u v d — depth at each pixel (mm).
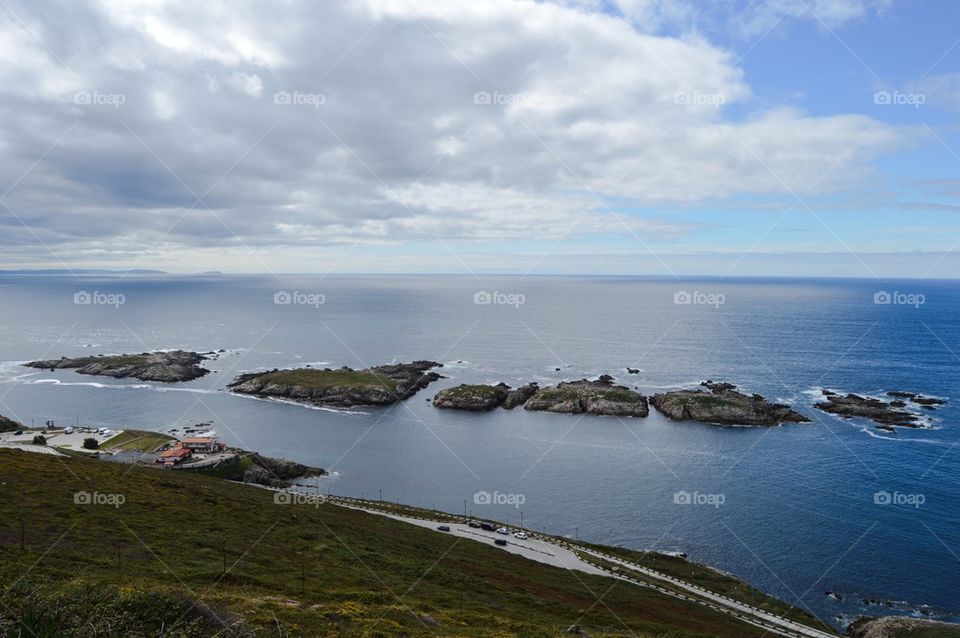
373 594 40625
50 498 52406
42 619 17562
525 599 51688
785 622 59844
